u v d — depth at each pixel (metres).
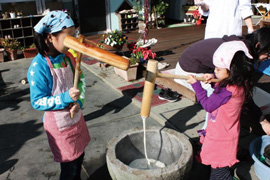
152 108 4.00
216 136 2.15
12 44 6.91
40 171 2.80
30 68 1.91
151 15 10.38
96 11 9.31
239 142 3.04
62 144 2.07
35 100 1.91
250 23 3.16
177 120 3.64
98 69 5.91
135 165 2.47
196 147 3.08
